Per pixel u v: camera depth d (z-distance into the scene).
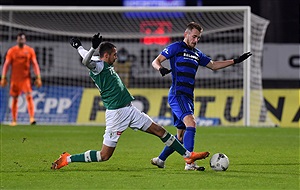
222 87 77.25
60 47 78.44
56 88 74.12
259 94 72.62
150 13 81.50
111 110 30.92
